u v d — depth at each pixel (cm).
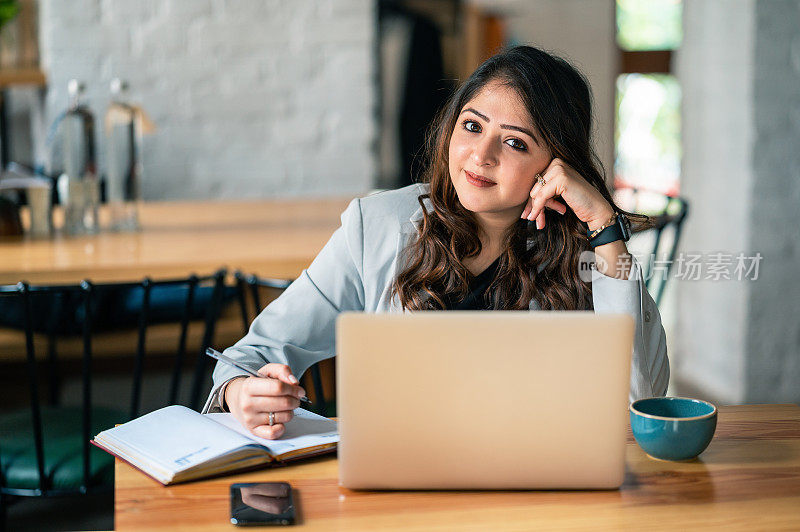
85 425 179
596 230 139
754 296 328
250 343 146
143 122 276
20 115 404
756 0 318
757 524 98
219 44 406
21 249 245
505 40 433
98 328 223
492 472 105
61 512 239
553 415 104
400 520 99
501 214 145
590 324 102
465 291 146
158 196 411
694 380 373
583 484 106
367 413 104
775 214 326
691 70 377
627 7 476
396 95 418
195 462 110
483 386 103
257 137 414
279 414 121
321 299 152
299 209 323
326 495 106
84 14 395
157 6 400
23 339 225
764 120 322
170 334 228
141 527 97
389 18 413
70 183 267
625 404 104
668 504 103
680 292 387
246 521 98
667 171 497
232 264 227
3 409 262
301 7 409
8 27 400
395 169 421
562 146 137
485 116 136
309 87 414
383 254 151
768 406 140
